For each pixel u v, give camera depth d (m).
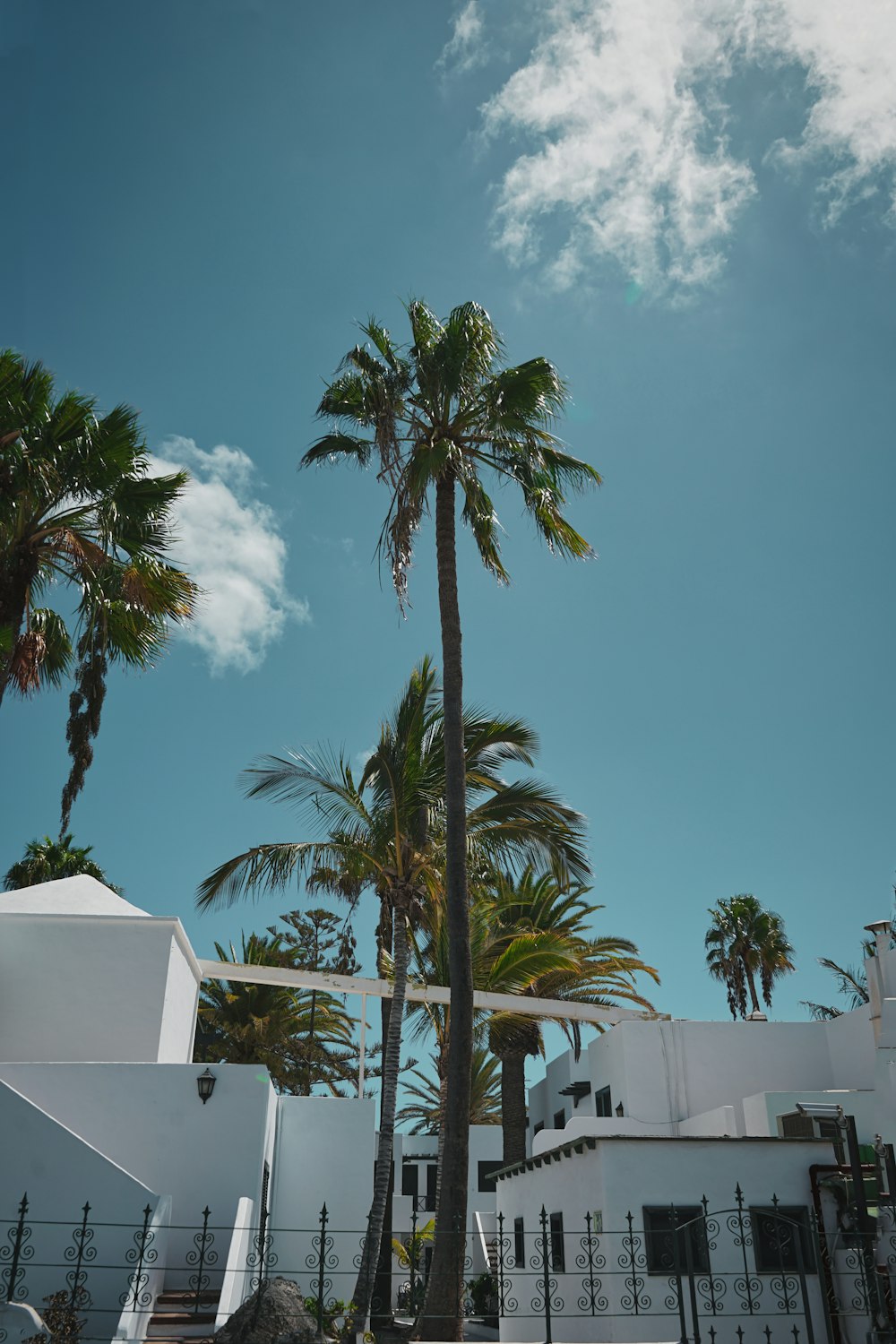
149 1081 14.65
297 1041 35.59
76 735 12.64
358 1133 19.19
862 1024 22.11
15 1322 8.17
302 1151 18.97
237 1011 34.97
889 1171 11.23
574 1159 13.73
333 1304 17.17
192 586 14.75
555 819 16.25
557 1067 29.73
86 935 17.05
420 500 13.59
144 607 14.47
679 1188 12.57
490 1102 35.88
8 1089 11.84
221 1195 14.09
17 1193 11.48
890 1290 11.11
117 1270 11.26
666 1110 22.16
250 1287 13.69
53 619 14.88
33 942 16.88
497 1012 23.61
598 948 27.06
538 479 14.27
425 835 15.66
